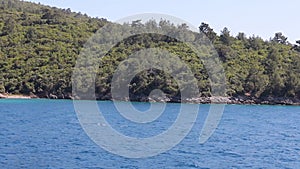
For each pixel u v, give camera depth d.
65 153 36.19
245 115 89.56
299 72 130.12
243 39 153.25
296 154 38.78
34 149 38.16
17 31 137.12
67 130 53.28
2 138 45.34
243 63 132.38
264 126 67.12
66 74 118.31
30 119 69.44
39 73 120.38
